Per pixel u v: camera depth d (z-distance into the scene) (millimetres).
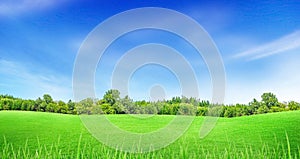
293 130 9492
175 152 6809
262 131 9875
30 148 8180
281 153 7219
